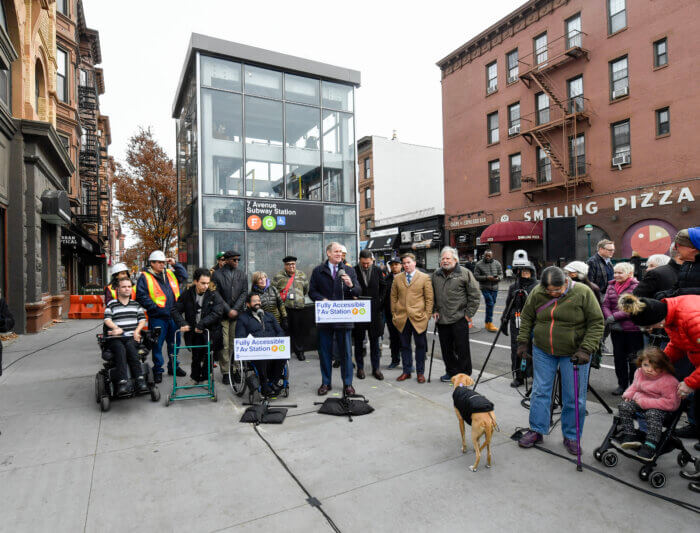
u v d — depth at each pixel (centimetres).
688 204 1655
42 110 1331
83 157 2297
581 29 2017
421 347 591
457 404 360
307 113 1175
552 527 261
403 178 3828
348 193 1221
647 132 1780
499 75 2425
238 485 315
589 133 1992
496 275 1012
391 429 422
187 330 546
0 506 288
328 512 279
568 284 362
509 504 287
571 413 365
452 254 562
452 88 2747
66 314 1630
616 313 507
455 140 2738
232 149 1070
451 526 263
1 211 1012
